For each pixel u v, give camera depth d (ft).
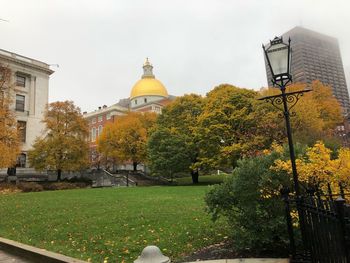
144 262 15.71
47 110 136.77
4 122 99.76
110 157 173.17
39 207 48.49
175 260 20.43
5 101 104.83
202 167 127.75
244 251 20.52
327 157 18.95
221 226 28.94
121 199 55.98
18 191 96.02
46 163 129.90
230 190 21.56
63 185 120.67
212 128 112.68
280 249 20.18
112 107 256.93
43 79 167.32
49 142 131.95
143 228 30.25
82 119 140.36
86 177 149.89
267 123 97.81
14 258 23.88
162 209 40.83
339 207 12.62
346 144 86.53
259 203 20.42
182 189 79.46
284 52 19.35
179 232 27.84
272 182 19.71
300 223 16.84
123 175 148.46
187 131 132.67
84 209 44.37
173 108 140.56
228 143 112.68
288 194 18.51
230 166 114.01
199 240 24.90
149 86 287.89
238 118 109.91
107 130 163.73
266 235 19.35
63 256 21.52
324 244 14.47
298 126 92.89
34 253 22.95
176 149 125.80
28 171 145.48
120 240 26.43
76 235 29.40
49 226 34.06
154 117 174.19
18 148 98.58
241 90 118.93
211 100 123.44
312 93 128.16
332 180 18.90
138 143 155.33
